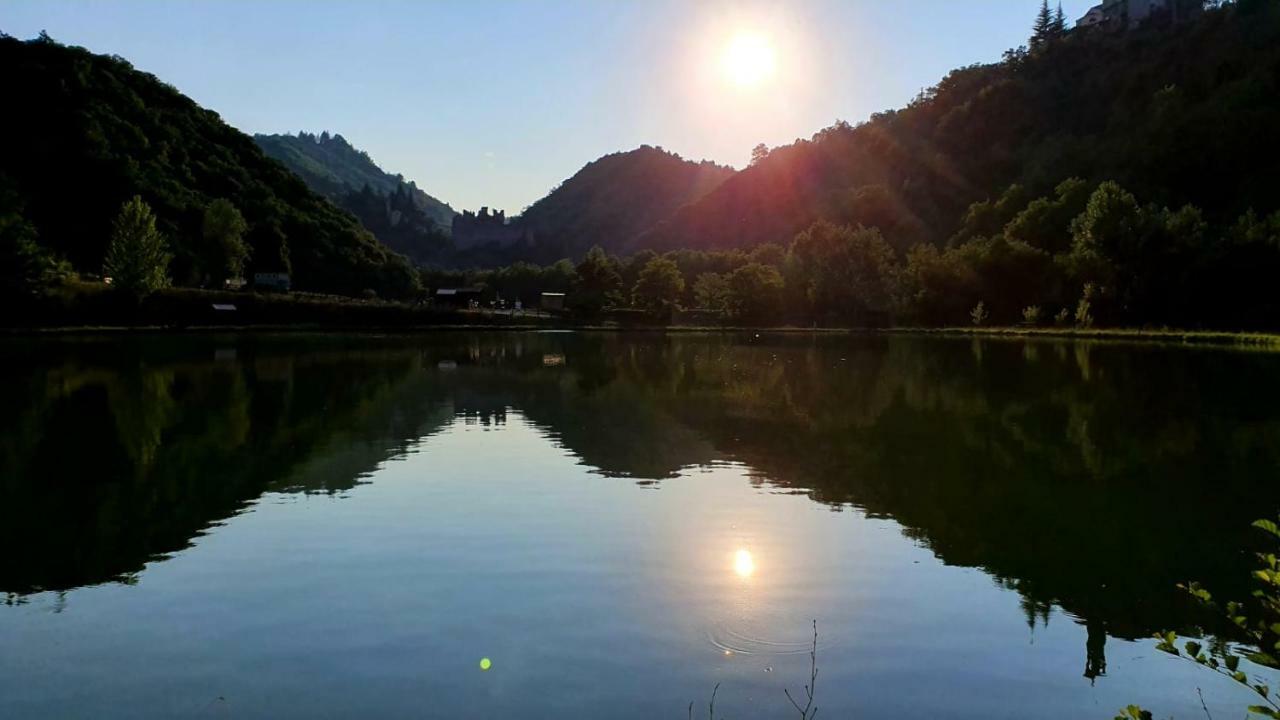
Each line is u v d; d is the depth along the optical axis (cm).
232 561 1413
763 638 1112
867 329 10694
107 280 9162
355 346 7081
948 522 1653
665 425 2858
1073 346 6638
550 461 2238
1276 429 2697
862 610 1209
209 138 15350
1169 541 1534
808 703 948
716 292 12962
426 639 1105
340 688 975
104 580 1327
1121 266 7844
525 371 4862
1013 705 954
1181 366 4772
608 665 1032
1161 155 10750
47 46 12694
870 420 2961
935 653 1077
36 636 1121
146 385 3975
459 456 2303
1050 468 2144
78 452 2347
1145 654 1080
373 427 2812
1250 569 1385
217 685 985
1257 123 10300
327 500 1819
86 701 952
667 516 1689
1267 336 6334
